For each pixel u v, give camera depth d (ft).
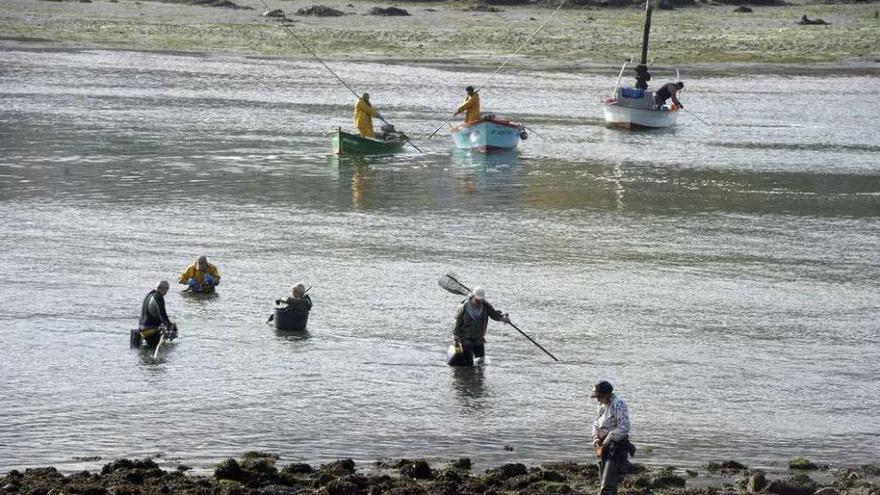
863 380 256.32
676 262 371.56
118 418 220.64
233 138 613.52
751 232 424.46
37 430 213.46
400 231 405.59
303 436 215.10
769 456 211.82
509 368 257.34
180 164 532.73
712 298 326.24
